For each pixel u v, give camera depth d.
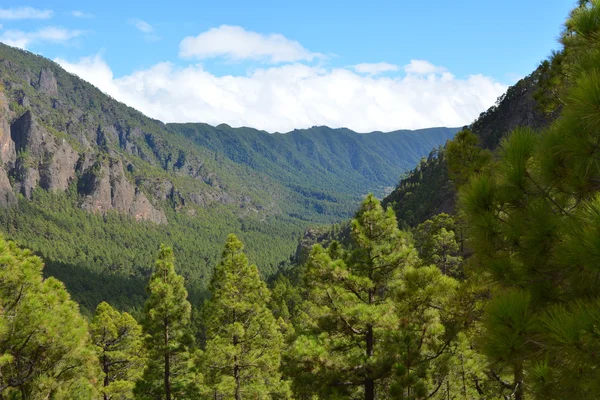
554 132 4.95
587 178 4.68
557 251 4.62
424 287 10.82
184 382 27.12
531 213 4.98
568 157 4.76
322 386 14.09
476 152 12.61
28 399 13.67
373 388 14.13
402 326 12.91
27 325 13.02
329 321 14.76
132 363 33.88
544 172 4.93
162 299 24.77
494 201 5.44
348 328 14.76
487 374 12.58
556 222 4.77
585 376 4.18
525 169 5.14
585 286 4.52
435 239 35.69
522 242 5.07
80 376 15.77
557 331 4.08
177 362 26.61
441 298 10.48
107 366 32.88
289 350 14.37
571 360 4.20
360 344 15.09
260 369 25.50
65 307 14.64
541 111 11.63
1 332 12.33
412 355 12.41
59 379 14.80
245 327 25.48
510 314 4.65
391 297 14.59
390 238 15.09
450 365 12.59
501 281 5.44
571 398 4.37
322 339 14.66
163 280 25.48
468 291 9.00
